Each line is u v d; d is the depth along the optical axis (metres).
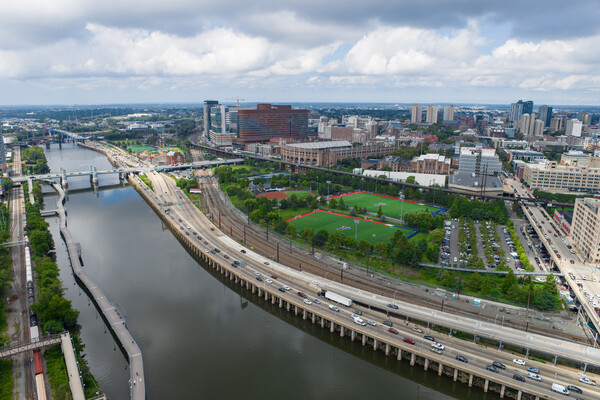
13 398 179.88
